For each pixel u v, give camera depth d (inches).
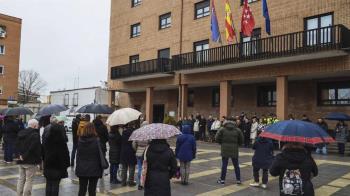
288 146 203.6
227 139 383.6
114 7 1384.1
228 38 876.6
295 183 195.0
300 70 760.3
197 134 933.2
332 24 745.0
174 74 1055.0
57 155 279.0
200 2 1047.0
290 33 757.9
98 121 396.5
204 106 1085.8
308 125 204.5
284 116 779.4
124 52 1311.5
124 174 372.8
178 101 1130.7
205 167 489.4
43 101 3294.8
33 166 304.2
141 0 1261.1
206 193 345.1
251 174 442.0
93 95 1636.3
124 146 370.0
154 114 1283.2
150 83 1151.6
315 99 824.9
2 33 2140.7
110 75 1325.0
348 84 775.1
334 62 711.1
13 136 526.0
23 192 303.6
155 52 1179.9
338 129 662.5
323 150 663.1
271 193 345.4
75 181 395.5
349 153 667.4
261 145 365.4
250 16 820.6
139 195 335.3
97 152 273.9
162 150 228.1
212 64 896.3
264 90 936.9
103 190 354.0
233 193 345.7
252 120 792.3
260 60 788.0
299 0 801.6
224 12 971.3
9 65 2160.4
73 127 476.7
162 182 223.8
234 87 997.2
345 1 724.0
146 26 1226.0
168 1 1145.4
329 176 432.1
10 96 2153.1
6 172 450.9
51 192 279.7
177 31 1103.0
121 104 1402.6
